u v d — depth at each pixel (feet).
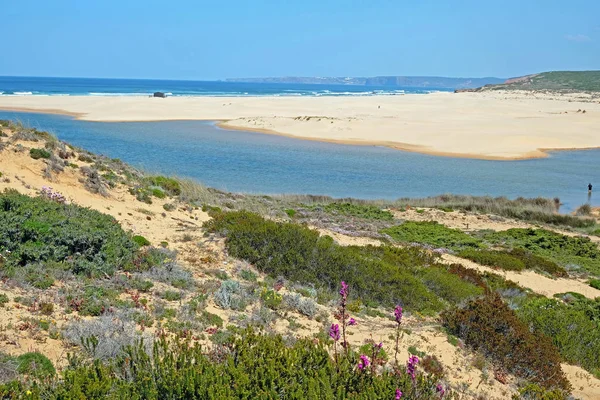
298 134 172.24
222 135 165.68
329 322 26.99
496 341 28.17
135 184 49.96
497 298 32.76
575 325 36.11
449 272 45.60
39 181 40.78
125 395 13.99
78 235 27.89
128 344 17.69
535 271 56.13
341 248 39.78
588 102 383.04
